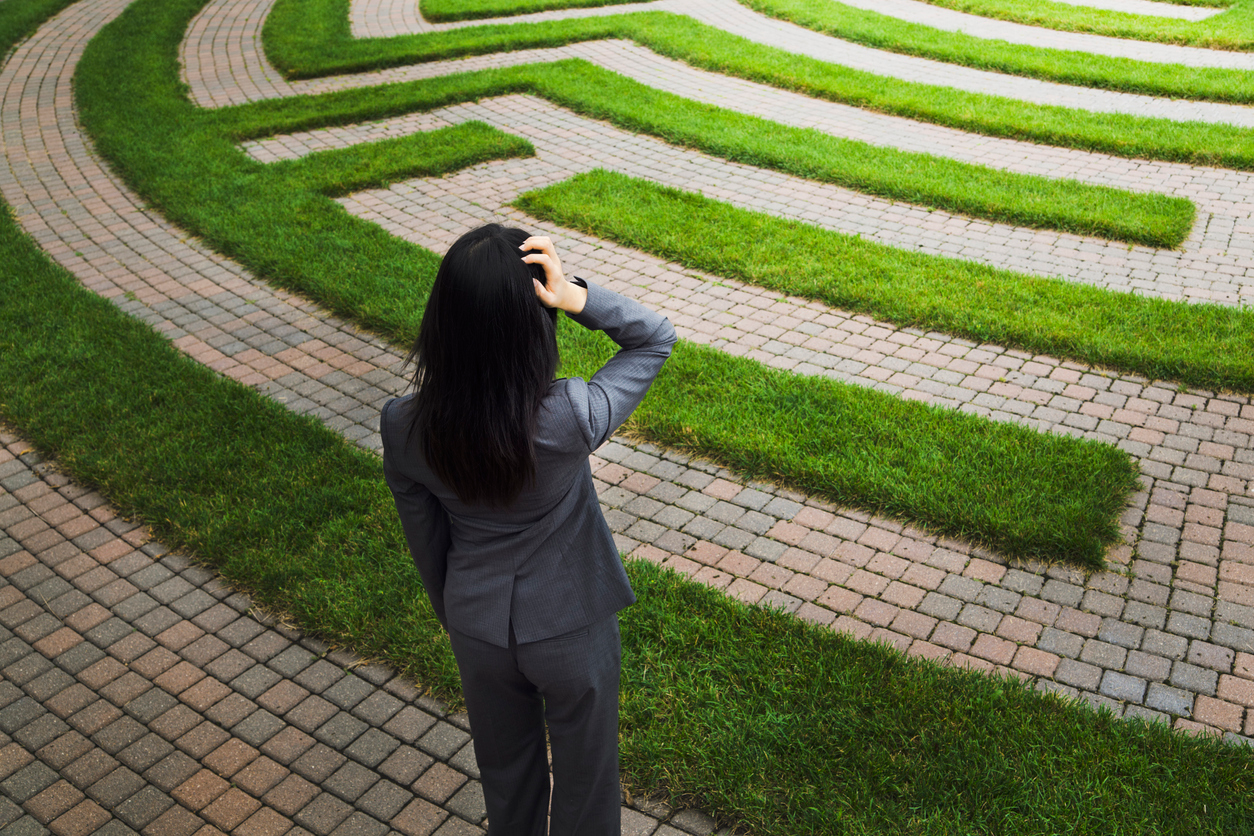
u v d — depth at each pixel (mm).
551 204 8133
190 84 11805
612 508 4664
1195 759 3152
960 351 6020
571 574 2289
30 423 5215
